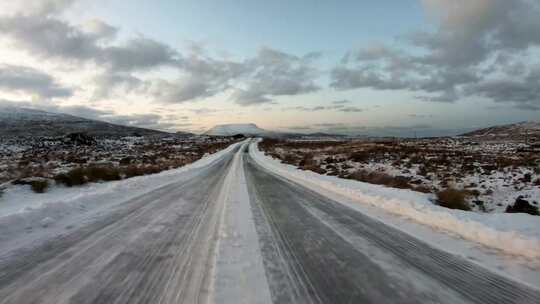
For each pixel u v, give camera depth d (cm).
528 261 440
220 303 322
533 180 1388
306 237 578
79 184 1370
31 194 1103
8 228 598
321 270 416
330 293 347
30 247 511
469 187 1327
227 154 4538
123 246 519
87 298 332
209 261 448
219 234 595
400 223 689
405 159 2641
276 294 344
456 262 442
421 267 425
